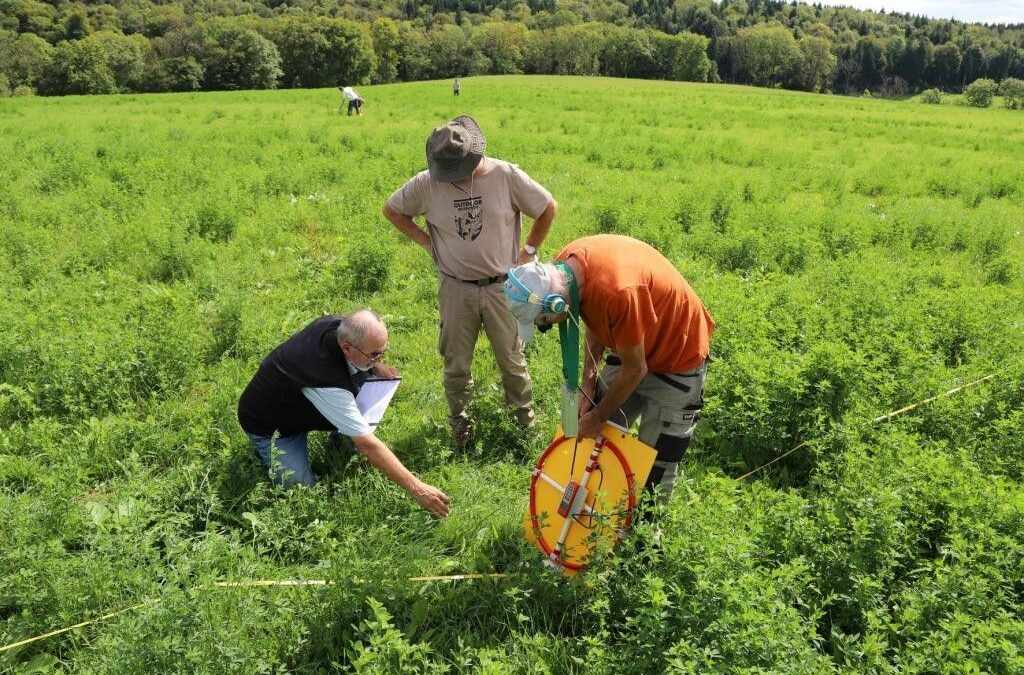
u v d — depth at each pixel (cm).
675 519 380
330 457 498
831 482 439
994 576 357
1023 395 556
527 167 1551
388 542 412
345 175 1402
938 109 4462
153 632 314
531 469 500
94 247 911
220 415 537
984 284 912
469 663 342
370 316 427
